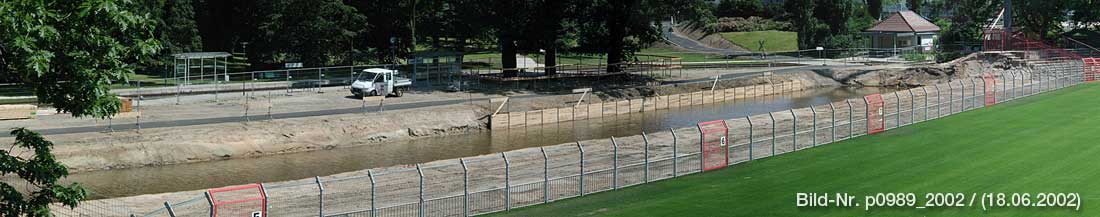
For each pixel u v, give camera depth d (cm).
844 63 10912
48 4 2069
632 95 8038
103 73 2138
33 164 2125
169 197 3669
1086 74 8019
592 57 12631
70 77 2098
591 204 3400
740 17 15375
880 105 5906
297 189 3738
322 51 8662
